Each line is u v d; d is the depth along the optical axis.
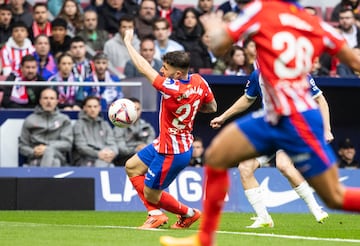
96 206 37.72
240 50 43.28
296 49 17.83
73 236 24.48
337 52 18.28
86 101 39.31
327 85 41.56
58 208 37.47
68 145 39.03
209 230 18.11
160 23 45.81
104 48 46.03
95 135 39.41
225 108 43.41
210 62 46.28
